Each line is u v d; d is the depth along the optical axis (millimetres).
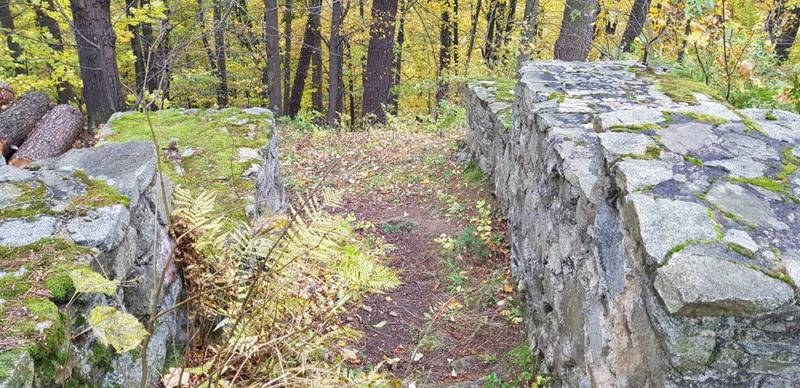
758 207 1982
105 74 7715
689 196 2035
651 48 5832
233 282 3061
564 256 3070
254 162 4973
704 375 1701
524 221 4402
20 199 2582
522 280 4180
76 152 3189
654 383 1842
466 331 4047
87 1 7414
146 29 12789
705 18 4574
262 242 3070
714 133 2555
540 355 3486
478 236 5453
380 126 11117
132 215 2709
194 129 5766
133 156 3123
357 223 6090
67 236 2320
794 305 1599
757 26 4660
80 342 2076
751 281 1632
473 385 3350
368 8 15703
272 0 12156
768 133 2578
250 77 15594
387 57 12312
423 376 3539
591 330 2529
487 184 6449
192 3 11852
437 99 13875
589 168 2883
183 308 3230
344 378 2889
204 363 2695
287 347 2818
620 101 4184
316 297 3199
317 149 9102
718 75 4980
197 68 13531
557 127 3602
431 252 5305
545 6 13258
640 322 1963
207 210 3248
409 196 6945
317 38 15070
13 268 2115
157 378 2721
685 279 1645
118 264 2480
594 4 8188
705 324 1645
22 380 1636
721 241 1788
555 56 8758
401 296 4605
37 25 12266
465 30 15703
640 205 1985
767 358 1673
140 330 1684
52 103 6727
